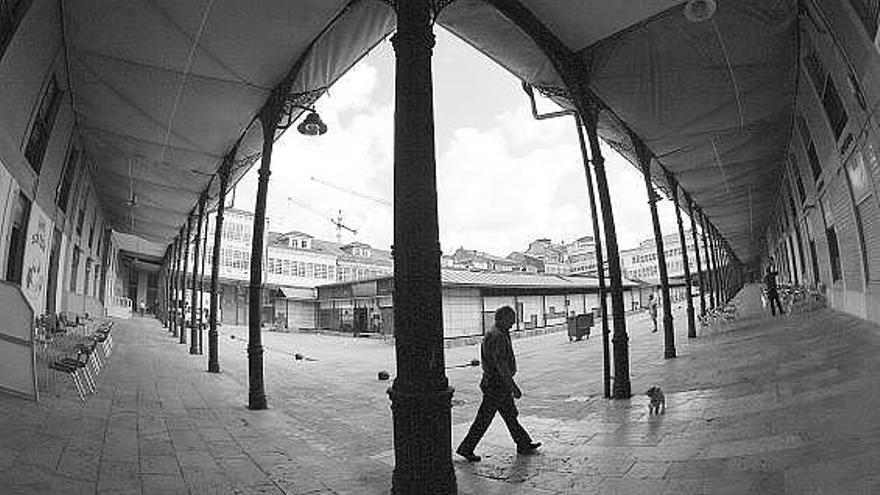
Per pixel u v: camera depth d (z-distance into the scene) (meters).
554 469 4.74
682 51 8.64
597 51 8.65
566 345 19.70
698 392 7.48
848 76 8.06
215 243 13.21
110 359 13.10
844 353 8.05
